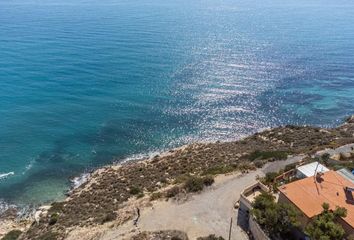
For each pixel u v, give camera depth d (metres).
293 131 82.31
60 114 90.50
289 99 102.62
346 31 192.62
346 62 136.38
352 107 99.56
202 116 91.75
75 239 44.47
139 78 113.81
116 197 56.00
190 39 164.38
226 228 42.66
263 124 89.31
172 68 123.31
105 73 117.44
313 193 39.09
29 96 99.69
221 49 148.38
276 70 125.06
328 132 80.62
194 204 47.94
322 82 116.44
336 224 33.78
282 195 40.03
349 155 60.34
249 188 48.00
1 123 85.19
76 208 55.06
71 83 109.00
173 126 86.88
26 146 77.06
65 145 78.19
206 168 62.91
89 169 70.75
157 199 50.59
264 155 63.91
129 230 43.72
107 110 93.31
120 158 74.38
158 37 166.50
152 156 74.69
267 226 38.19
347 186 40.41
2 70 116.44
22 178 67.44
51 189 64.44
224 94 103.81
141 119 89.50
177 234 41.31
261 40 166.88
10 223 55.34
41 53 135.50
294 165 54.72
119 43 153.62
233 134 84.44
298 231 36.75
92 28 181.38
